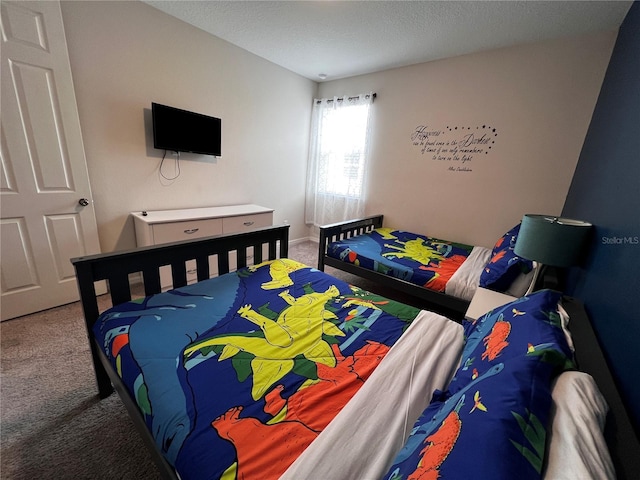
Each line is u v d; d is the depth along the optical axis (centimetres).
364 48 279
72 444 119
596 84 227
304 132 403
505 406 58
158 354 101
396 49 277
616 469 51
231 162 325
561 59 238
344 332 123
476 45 259
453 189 310
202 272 172
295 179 410
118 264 135
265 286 164
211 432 74
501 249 212
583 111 235
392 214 359
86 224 222
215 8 229
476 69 277
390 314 139
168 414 79
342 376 97
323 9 217
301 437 74
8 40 172
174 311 130
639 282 82
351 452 68
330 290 164
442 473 49
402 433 75
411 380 94
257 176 358
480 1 194
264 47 296
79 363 163
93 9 207
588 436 52
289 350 109
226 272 184
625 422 62
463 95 288
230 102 308
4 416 129
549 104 248
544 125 252
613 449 55
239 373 95
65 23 197
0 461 111
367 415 79
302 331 122
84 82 212
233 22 250
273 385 91
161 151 266
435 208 325
